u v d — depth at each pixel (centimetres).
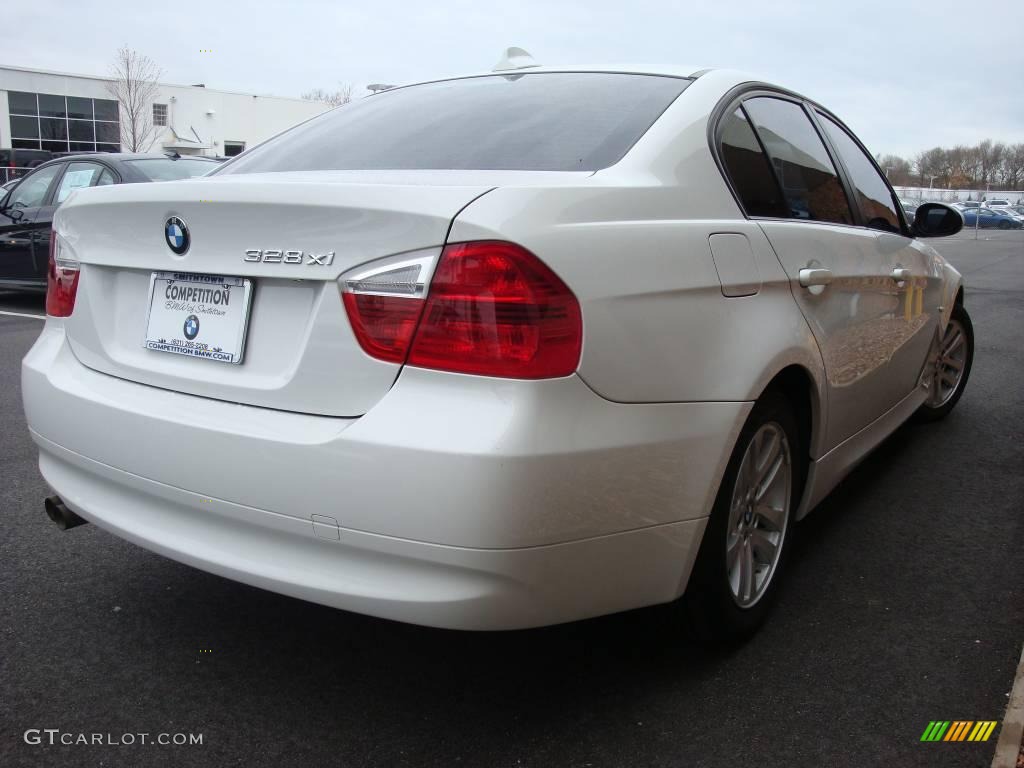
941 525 350
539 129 245
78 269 250
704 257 222
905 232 395
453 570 183
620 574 204
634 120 244
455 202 187
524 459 179
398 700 232
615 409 195
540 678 241
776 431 255
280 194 200
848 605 282
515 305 181
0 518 349
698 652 252
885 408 366
